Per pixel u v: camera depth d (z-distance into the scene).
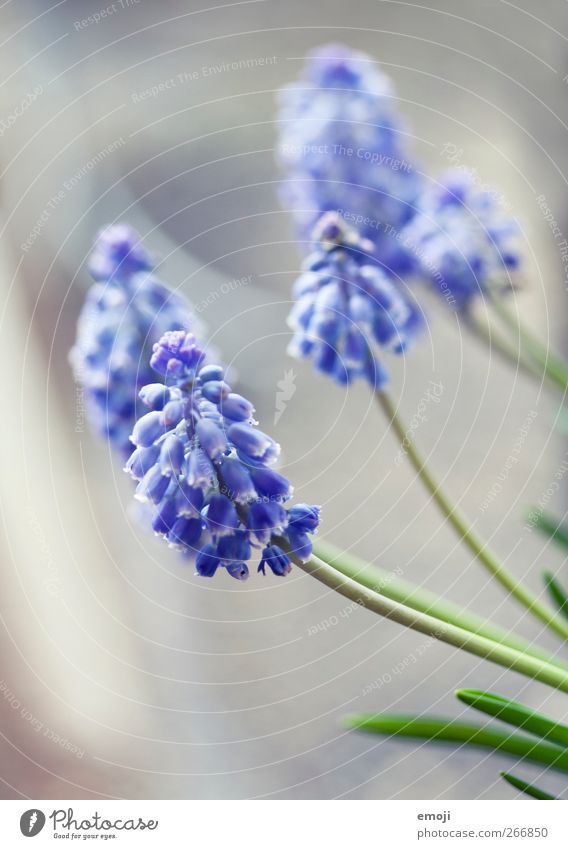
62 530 0.60
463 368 0.73
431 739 0.36
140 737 0.55
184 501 0.31
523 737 0.36
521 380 0.71
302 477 0.69
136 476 0.32
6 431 0.59
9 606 0.55
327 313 0.37
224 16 0.97
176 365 0.31
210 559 0.32
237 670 0.61
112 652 0.59
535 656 0.35
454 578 0.62
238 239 0.83
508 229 0.41
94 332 0.37
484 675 0.58
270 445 0.31
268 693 0.59
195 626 0.63
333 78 0.42
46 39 0.84
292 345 0.37
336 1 0.95
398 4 0.89
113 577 0.63
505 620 0.59
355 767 0.55
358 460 0.70
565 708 0.52
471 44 0.84
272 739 0.56
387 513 0.66
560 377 0.41
